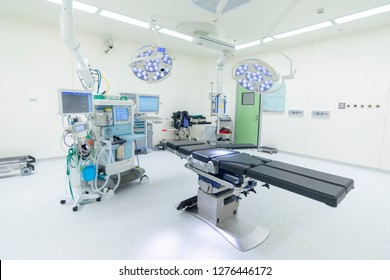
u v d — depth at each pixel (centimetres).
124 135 295
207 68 667
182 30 402
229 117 626
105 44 470
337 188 127
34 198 263
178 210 242
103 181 279
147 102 445
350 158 436
